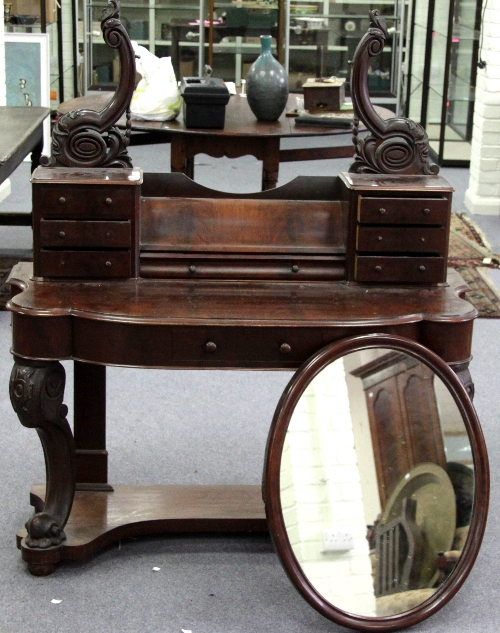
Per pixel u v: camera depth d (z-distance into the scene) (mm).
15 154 4312
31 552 2600
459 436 2490
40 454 3316
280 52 9141
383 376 2453
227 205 2715
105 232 2576
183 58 9242
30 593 2555
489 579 2682
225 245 2658
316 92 5109
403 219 2609
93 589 2584
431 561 2473
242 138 4805
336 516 2426
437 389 2473
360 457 2447
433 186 2613
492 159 6652
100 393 2865
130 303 2461
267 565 2732
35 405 2463
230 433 3531
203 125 4777
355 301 2549
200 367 2402
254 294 2574
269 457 2375
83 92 9125
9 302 2457
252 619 2482
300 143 8383
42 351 2418
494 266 5488
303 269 2672
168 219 2682
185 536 2861
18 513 2939
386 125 2707
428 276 2654
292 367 2428
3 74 6402
